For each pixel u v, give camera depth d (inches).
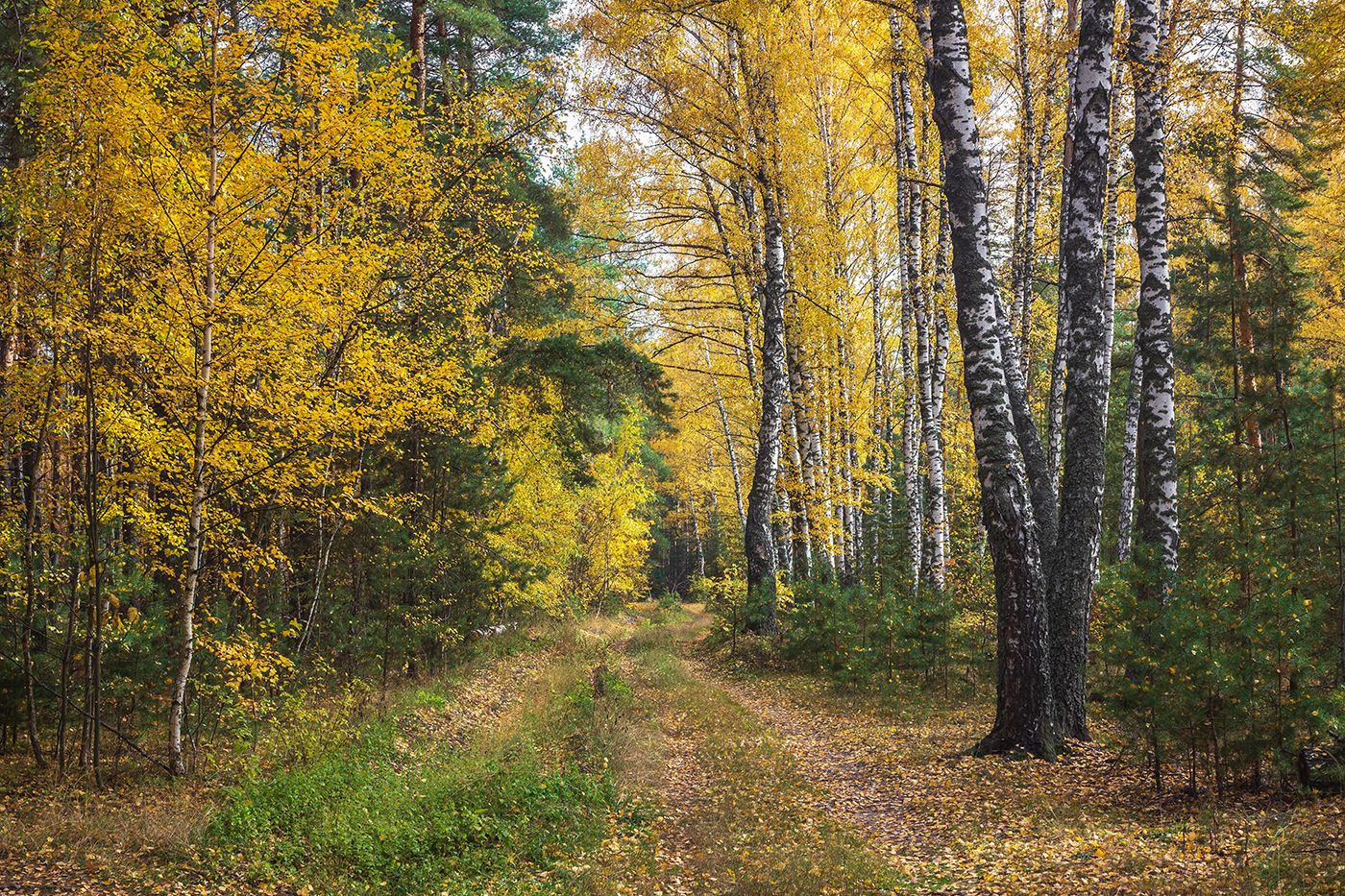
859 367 896.3
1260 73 489.7
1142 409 435.5
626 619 1353.3
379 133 332.2
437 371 381.4
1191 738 285.3
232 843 257.6
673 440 1407.5
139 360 321.4
